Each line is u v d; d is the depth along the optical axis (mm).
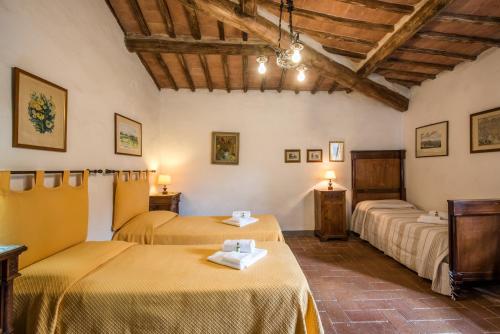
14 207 1672
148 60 4059
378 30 3166
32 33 1905
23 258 1711
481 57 3365
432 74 4160
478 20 2699
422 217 3438
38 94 1939
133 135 3660
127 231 2863
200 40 3711
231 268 1802
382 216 3961
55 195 2029
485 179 3305
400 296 2602
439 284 2676
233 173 5004
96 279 1594
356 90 4477
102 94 2871
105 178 2891
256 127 5031
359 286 2824
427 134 4359
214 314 1478
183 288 1510
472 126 3475
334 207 4586
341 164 5023
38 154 1967
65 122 2230
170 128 4945
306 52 3795
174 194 4484
